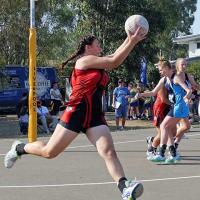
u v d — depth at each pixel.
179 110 13.04
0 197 9.18
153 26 48.50
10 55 48.22
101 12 48.19
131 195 7.12
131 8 48.12
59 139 7.45
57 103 25.50
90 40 7.62
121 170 7.33
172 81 13.06
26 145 7.94
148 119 31.61
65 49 54.75
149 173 11.67
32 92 17.62
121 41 48.03
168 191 9.70
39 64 51.28
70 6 51.62
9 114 38.72
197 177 11.19
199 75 49.41
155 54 49.03
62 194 9.44
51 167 12.47
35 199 9.02
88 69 7.40
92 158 14.02
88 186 10.16
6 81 37.94
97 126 7.43
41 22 50.72
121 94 25.47
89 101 7.38
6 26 46.19
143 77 39.78
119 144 17.52
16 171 11.88
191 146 16.92
